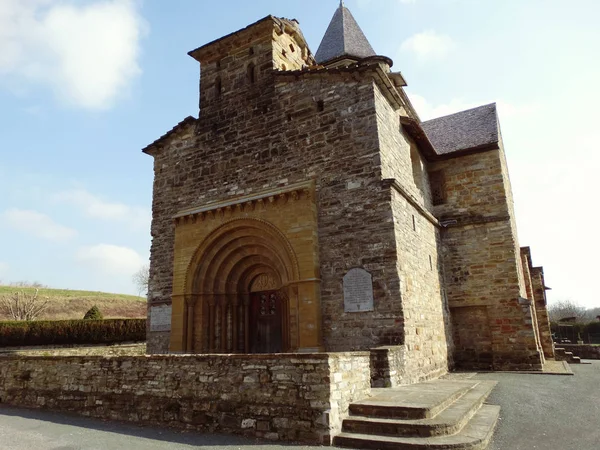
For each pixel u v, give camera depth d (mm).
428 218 16297
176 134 17328
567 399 10297
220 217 15023
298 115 14656
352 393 7980
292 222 13484
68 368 11094
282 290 13984
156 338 15875
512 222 18812
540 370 15570
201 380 8555
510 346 16234
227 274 15141
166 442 7418
